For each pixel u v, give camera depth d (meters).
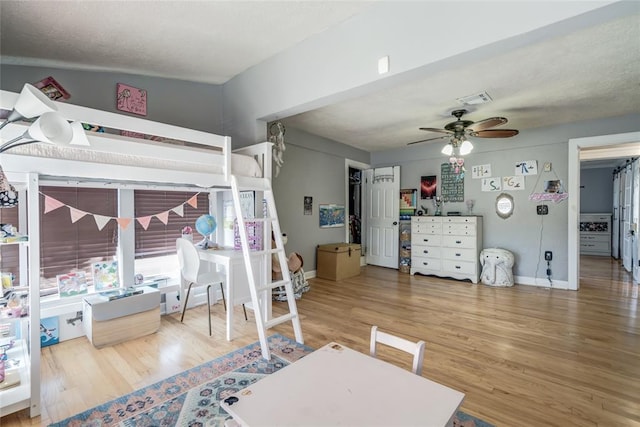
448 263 5.18
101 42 2.42
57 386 2.04
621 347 2.63
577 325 3.12
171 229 3.55
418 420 0.96
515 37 1.75
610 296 4.15
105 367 2.27
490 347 2.63
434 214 5.72
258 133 3.31
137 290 2.97
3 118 1.69
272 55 3.04
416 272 5.54
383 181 6.31
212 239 3.86
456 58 1.99
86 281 2.89
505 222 5.02
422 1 2.08
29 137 1.41
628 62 2.56
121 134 2.96
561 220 4.57
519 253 4.91
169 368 2.26
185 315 3.36
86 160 1.91
